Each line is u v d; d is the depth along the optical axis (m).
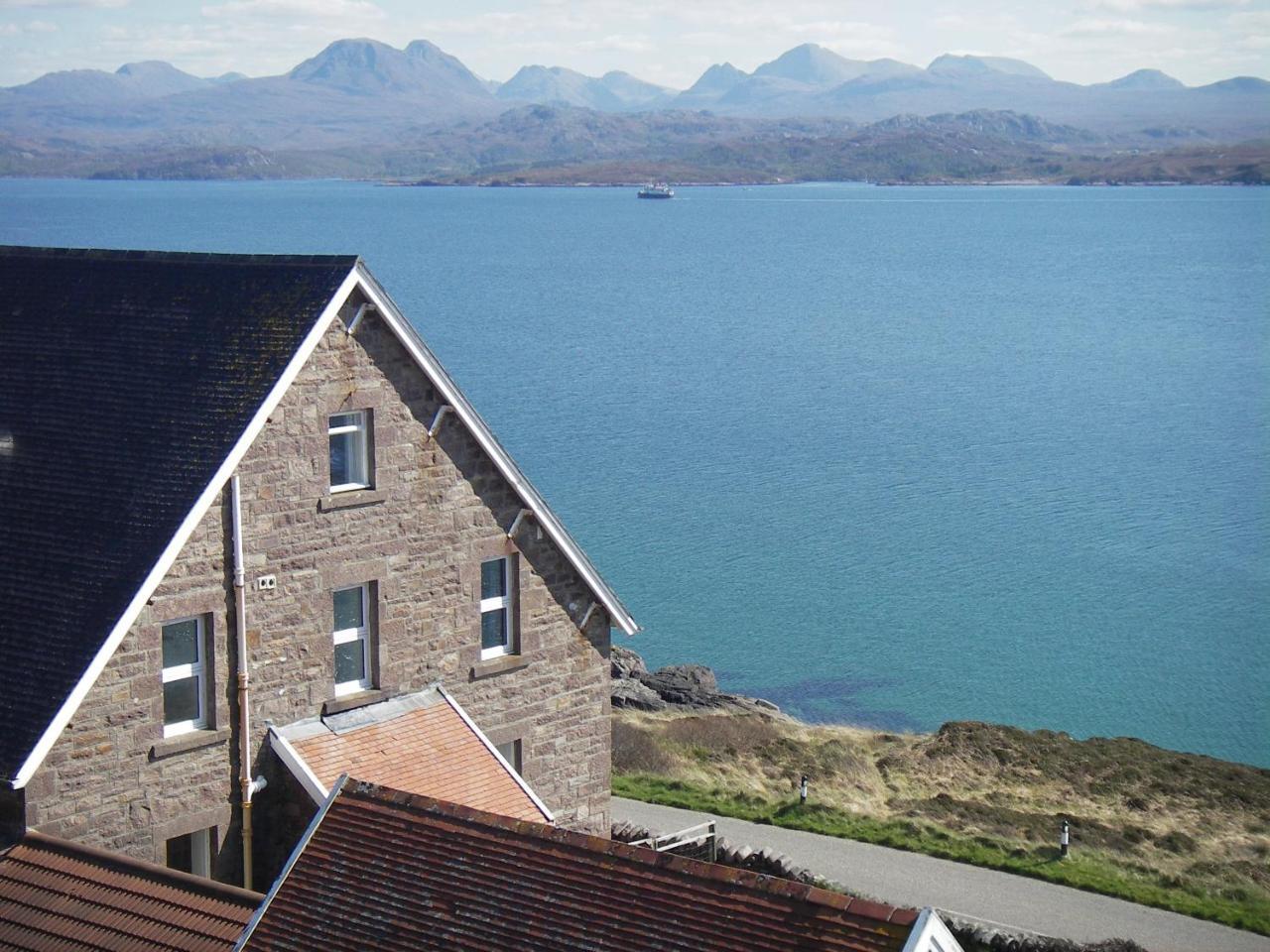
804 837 41.38
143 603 25.73
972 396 158.25
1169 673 72.19
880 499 108.50
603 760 34.34
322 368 28.22
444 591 30.77
